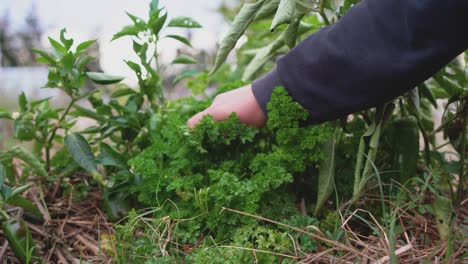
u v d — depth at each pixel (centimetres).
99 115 157
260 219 120
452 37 100
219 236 118
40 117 153
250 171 131
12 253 130
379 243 113
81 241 136
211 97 159
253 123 126
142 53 151
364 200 132
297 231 116
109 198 141
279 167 118
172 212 122
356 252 106
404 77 106
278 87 118
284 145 122
